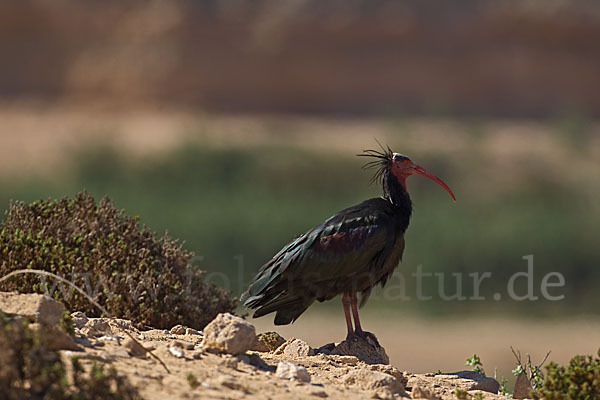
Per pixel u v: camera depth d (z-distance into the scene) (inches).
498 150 1641.2
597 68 2284.7
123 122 2058.3
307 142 1763.0
